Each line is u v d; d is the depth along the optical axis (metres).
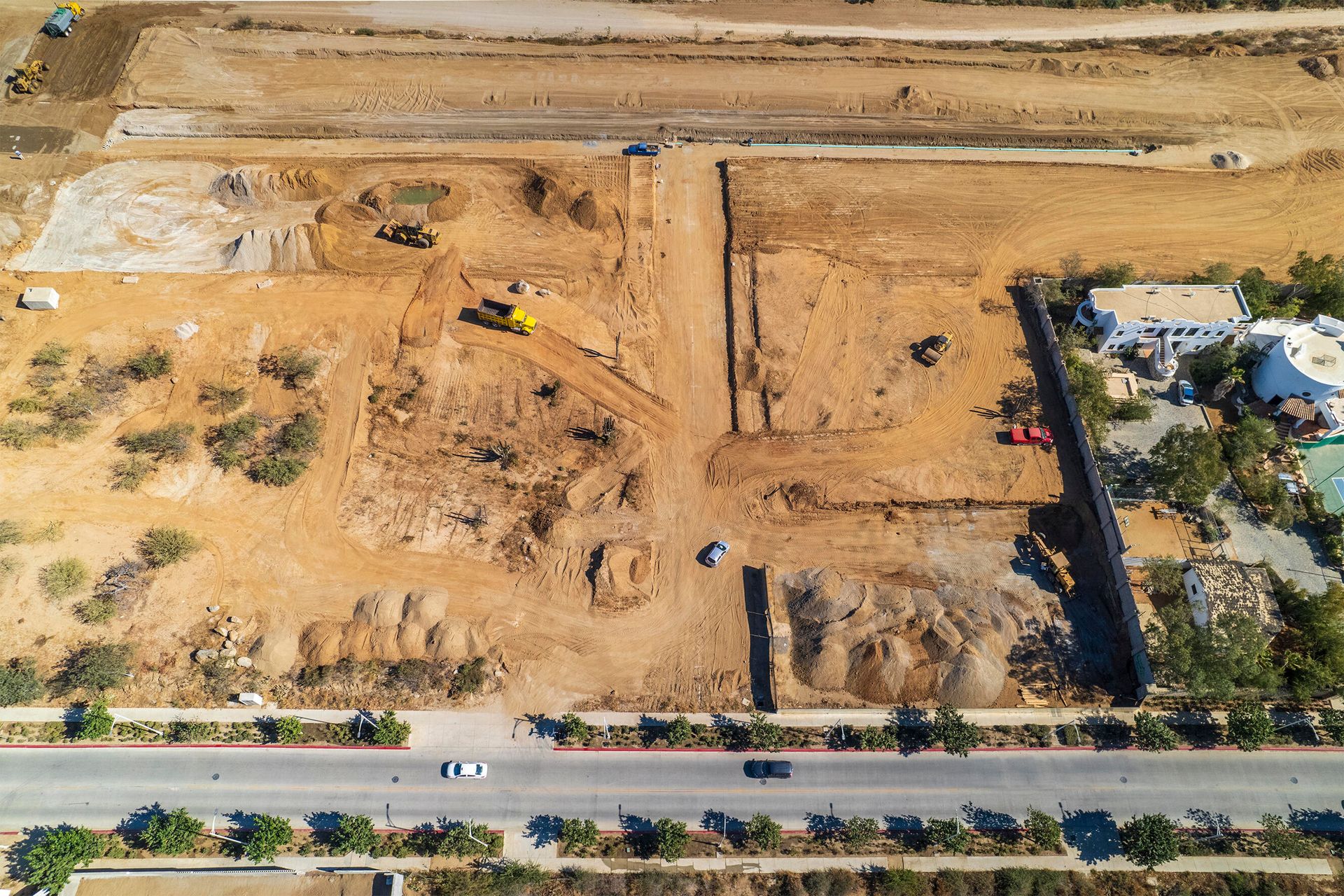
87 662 45.16
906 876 41.03
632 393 57.09
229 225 64.31
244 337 57.81
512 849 42.12
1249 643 43.31
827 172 68.88
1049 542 51.25
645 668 47.34
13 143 67.94
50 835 39.94
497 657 47.34
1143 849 40.62
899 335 59.66
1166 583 47.50
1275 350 54.00
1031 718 46.09
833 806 43.62
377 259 62.50
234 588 48.66
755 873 41.69
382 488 52.56
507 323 58.06
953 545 51.25
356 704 45.97
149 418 54.25
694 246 64.62
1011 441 54.56
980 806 43.75
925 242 64.56
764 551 51.09
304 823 42.59
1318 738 45.59
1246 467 52.56
